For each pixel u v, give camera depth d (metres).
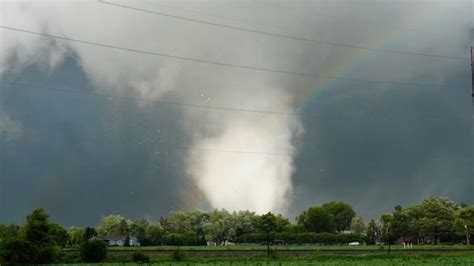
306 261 97.75
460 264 82.62
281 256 114.00
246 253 121.25
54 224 95.12
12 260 87.25
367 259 104.25
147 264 91.25
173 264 90.12
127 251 119.81
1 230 103.62
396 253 121.00
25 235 90.62
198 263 93.25
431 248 148.38
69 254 104.12
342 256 110.81
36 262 90.12
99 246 102.50
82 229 194.12
